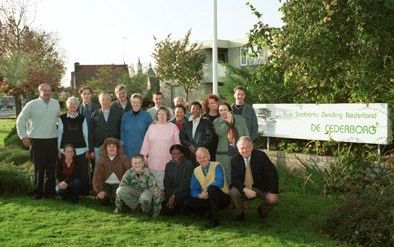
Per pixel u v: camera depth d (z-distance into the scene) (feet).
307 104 34.40
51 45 128.88
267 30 31.30
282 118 36.14
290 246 19.88
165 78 121.70
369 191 22.74
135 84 117.39
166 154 26.58
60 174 28.63
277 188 23.66
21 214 24.93
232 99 45.32
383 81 30.50
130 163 26.86
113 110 28.76
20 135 28.12
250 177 23.84
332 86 32.94
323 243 20.33
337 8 27.81
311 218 24.30
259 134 37.58
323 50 28.25
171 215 25.04
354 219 20.97
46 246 19.62
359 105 31.07
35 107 28.14
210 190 23.06
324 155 33.35
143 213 25.39
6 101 197.06
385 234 19.90
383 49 29.04
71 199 27.94
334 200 27.63
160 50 122.01
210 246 19.72
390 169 26.89
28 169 35.65
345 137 32.04
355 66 29.84
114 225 22.91
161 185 26.61
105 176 26.96
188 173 24.63
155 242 20.27
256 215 25.12
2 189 30.17
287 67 30.68
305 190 30.17
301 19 28.86
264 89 38.78
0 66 109.50
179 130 26.99
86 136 28.94
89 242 20.18
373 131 30.42
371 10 27.27
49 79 116.88
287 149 36.14
